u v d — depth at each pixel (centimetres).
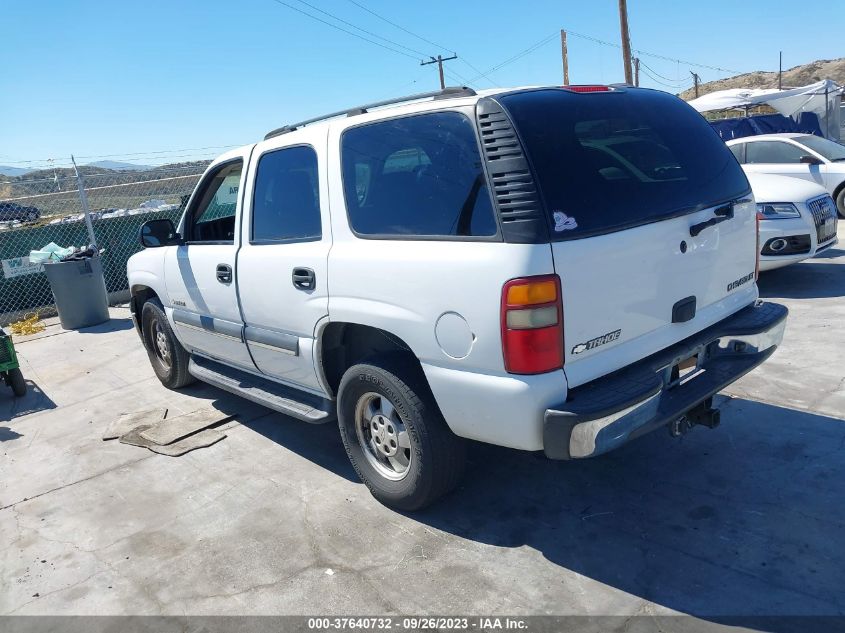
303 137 383
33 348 840
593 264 281
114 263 1121
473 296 284
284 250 388
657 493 358
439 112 311
